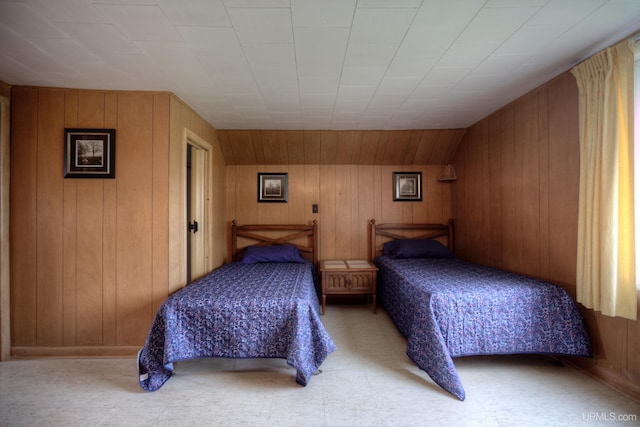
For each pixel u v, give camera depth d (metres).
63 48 1.90
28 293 2.47
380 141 3.92
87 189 2.49
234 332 2.11
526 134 2.69
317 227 4.21
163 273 2.51
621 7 1.53
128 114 2.52
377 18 1.61
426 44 1.87
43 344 2.48
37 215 2.47
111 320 2.49
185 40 1.81
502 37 1.80
